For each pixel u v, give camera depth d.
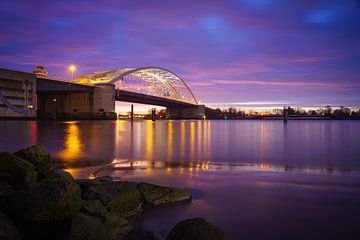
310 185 13.30
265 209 9.77
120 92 154.62
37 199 6.25
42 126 80.06
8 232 5.53
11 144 32.53
